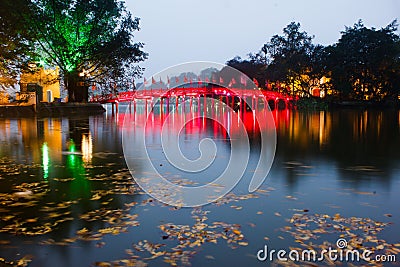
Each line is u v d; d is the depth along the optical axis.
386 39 49.59
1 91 37.03
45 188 7.03
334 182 7.55
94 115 34.81
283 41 56.38
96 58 38.94
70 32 38.78
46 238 4.56
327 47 53.25
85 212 5.56
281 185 7.31
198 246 4.30
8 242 4.45
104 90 43.84
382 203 6.00
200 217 5.33
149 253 4.11
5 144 13.58
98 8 38.81
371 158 10.66
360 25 54.16
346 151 12.04
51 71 45.75
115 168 9.07
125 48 39.78
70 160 10.21
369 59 49.16
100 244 4.36
